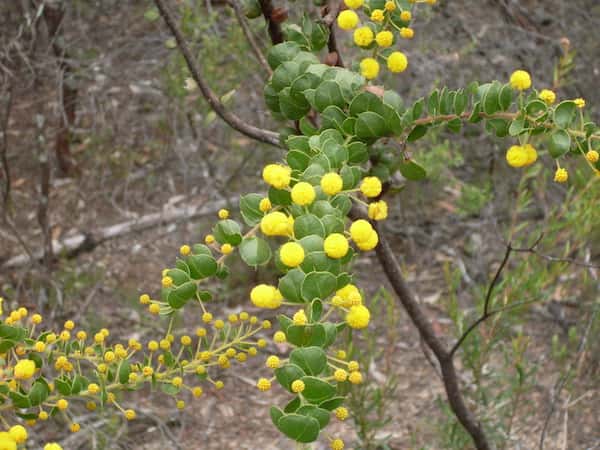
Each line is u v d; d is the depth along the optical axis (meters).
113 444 3.74
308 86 1.73
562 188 4.84
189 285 1.44
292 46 1.86
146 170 5.42
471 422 2.78
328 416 1.14
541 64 5.11
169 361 1.72
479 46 4.94
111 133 5.31
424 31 4.77
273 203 1.39
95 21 5.01
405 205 5.32
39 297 4.16
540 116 1.56
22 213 5.17
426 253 5.14
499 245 4.82
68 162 5.36
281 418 1.11
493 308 3.02
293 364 1.16
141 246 4.96
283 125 2.23
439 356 2.62
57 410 1.63
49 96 4.64
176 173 5.43
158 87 4.76
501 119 1.66
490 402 3.67
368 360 3.14
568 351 4.20
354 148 1.62
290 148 1.54
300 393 1.15
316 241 1.25
